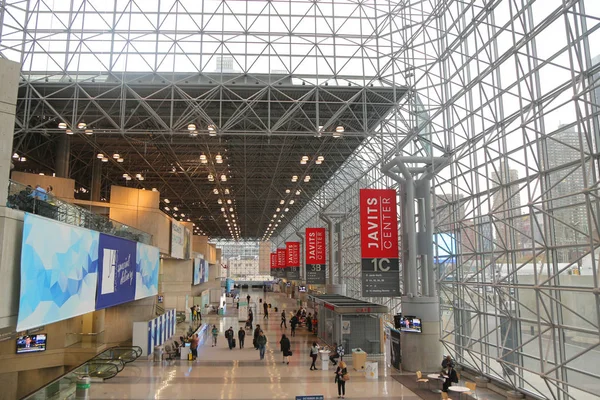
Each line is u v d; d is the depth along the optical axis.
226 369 21.66
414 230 23.17
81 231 16.36
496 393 18.17
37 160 36.91
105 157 37.53
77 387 16.27
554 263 16.09
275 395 17.02
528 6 17.02
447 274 23.84
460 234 23.55
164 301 44.31
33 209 13.05
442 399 16.03
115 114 29.34
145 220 31.41
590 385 14.24
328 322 29.28
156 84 25.45
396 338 22.34
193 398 16.52
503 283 19.05
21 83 25.09
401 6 27.02
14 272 11.84
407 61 26.36
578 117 12.88
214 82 25.83
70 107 28.33
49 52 26.50
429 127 26.17
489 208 19.92
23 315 11.94
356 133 25.33
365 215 22.00
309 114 30.03
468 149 22.30
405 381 19.48
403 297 23.06
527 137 16.45
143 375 20.27
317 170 46.72
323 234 41.69
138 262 25.09
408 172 23.39
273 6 28.09
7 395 20.89
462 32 22.28
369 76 27.12
